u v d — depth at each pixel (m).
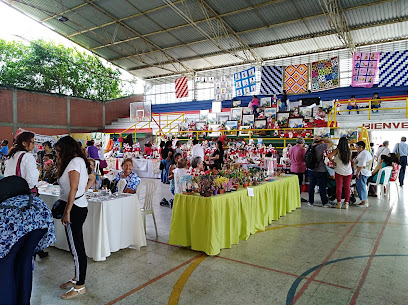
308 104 12.68
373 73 13.27
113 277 3.35
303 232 5.04
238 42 15.50
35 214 2.34
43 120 17.56
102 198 4.06
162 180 11.20
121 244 4.09
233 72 18.61
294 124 12.08
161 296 2.93
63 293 3.00
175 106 20.09
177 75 20.62
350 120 12.30
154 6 13.46
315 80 14.66
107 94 26.45
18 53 21.28
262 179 5.57
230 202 4.29
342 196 7.80
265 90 15.88
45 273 3.48
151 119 18.53
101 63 25.92
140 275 3.40
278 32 14.24
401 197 8.34
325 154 7.04
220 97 17.53
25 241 2.36
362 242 4.52
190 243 4.23
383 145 10.06
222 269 3.56
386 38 13.79
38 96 17.34
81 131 19.53
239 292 3.01
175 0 12.62
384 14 12.01
